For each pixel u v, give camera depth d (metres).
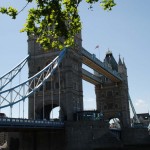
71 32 20.67
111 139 82.12
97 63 101.94
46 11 18.50
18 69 83.19
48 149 75.38
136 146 110.56
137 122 141.75
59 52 86.94
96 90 135.25
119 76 127.56
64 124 74.19
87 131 77.56
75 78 88.50
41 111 89.06
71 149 72.69
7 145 81.44
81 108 88.38
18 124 59.25
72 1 18.53
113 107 129.75
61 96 84.69
